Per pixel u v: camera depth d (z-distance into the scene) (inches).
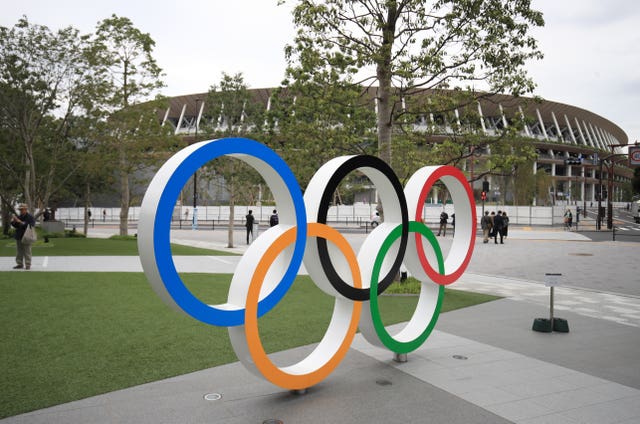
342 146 454.6
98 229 1467.8
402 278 441.1
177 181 146.3
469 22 398.9
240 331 171.2
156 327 272.7
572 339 272.7
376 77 435.2
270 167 176.1
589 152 3462.1
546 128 3535.9
